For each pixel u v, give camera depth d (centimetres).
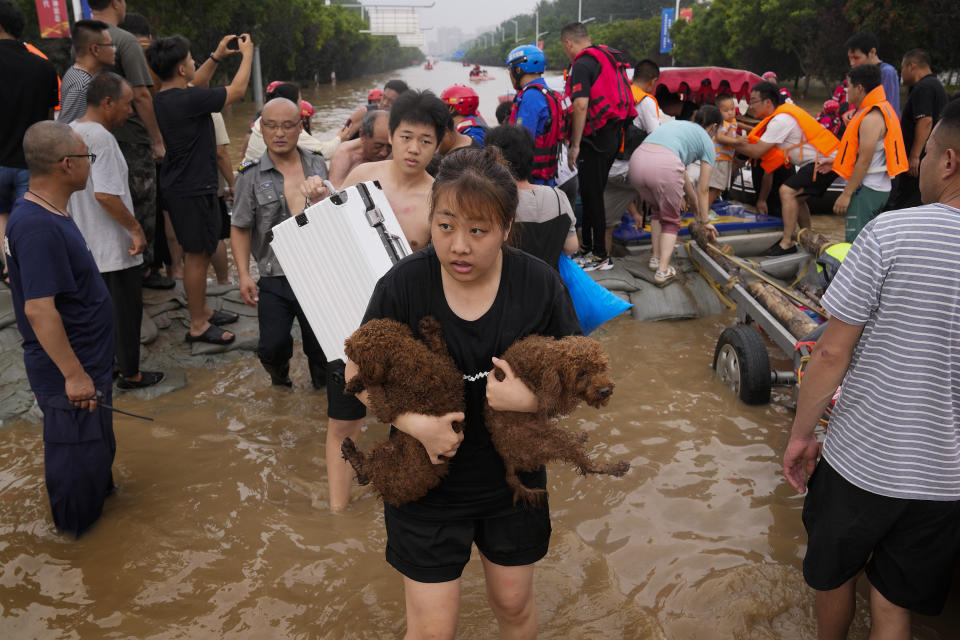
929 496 229
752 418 497
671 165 668
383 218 331
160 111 538
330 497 394
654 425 486
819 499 257
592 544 363
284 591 328
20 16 541
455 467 225
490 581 244
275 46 4875
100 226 470
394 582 335
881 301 228
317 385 545
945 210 222
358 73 9531
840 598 265
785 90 1023
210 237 575
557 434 209
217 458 447
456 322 219
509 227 208
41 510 391
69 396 341
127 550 356
